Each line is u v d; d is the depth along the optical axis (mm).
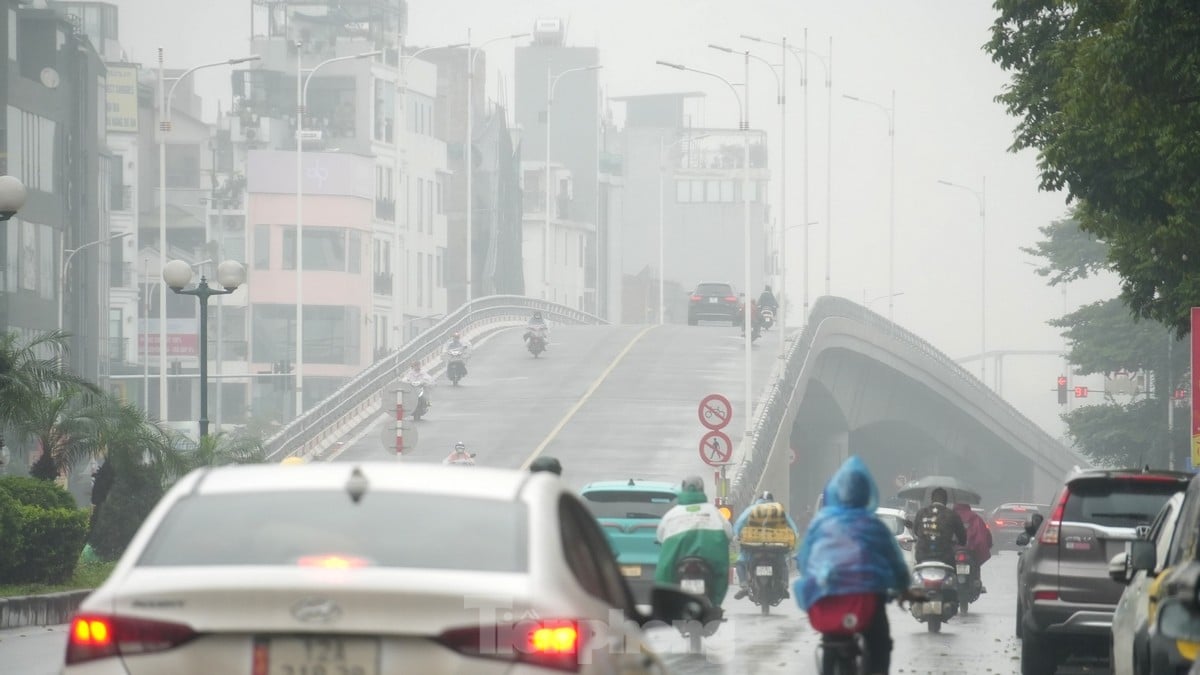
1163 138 63469
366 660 17172
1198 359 77062
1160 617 29500
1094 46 63375
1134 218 72125
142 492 101375
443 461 146375
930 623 66938
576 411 185000
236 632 17234
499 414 185000
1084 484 48719
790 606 83500
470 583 17578
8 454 126312
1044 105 81875
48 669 50469
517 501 19391
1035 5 81500
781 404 190375
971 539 78062
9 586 73000
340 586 17109
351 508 19000
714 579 52781
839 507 32875
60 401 96562
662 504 70938
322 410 176375
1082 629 47688
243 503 19188
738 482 146500
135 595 17375
